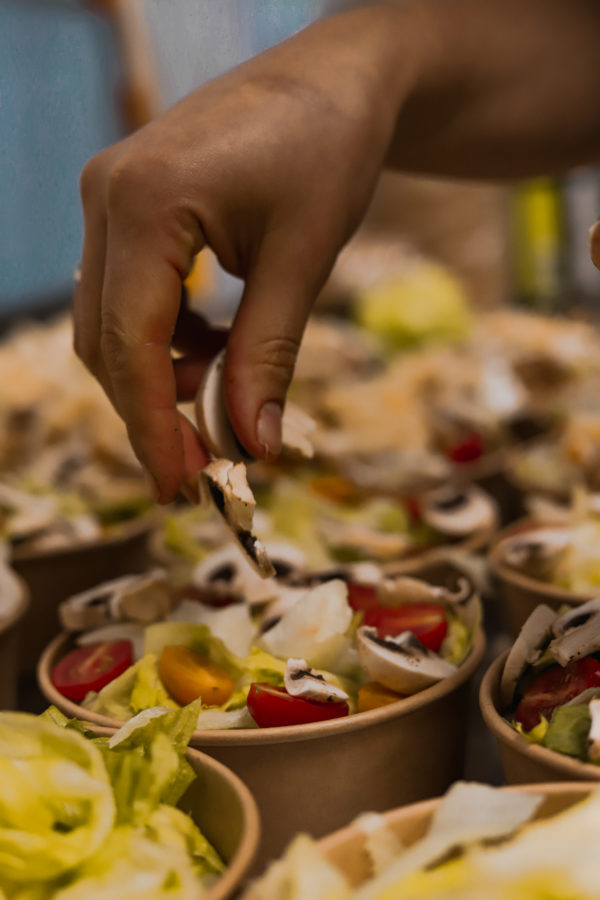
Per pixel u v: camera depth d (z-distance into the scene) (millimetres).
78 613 620
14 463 999
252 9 1637
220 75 594
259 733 524
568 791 448
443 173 755
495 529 799
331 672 578
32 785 463
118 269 548
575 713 480
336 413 1077
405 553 764
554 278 1671
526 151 765
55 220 1575
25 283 1552
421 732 544
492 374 1183
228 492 529
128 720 535
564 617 526
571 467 874
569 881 412
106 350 555
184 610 617
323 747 529
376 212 1957
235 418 562
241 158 556
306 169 570
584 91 765
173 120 563
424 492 869
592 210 1642
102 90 1655
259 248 569
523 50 742
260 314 564
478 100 729
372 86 604
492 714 498
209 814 478
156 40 1665
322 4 1758
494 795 446
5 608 674
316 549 755
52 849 451
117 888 448
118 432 957
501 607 753
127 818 470
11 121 1471
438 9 696
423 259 1809
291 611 586
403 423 1052
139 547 826
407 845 446
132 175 547
